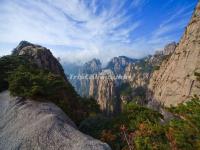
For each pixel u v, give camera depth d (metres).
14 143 11.60
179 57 87.00
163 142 11.59
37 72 24.08
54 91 20.33
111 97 152.50
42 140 11.27
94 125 16.80
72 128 12.96
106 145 11.00
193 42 79.62
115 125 15.58
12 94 17.50
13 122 14.07
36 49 46.69
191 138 10.24
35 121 13.34
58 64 50.81
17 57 31.27
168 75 92.12
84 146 10.62
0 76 22.11
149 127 12.85
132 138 12.95
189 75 72.75
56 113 15.09
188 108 10.91
